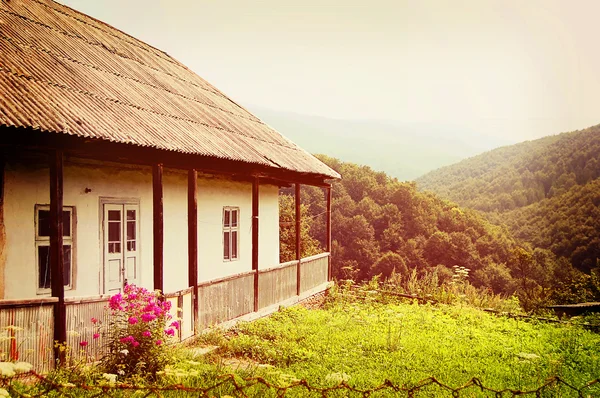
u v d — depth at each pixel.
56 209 6.24
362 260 51.19
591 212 49.28
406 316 12.63
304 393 6.24
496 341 10.21
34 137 6.30
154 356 6.11
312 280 14.98
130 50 13.98
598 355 9.12
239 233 14.19
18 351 5.55
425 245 53.06
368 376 7.21
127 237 9.96
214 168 9.69
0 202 7.62
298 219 14.12
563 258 41.78
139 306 6.26
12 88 7.02
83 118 7.18
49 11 12.28
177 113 10.89
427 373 7.63
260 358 7.87
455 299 16.03
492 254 52.06
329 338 9.41
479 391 6.83
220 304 9.37
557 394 6.75
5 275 7.69
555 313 14.91
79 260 8.88
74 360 5.91
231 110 15.29
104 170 9.44
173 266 11.24
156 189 8.10
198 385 5.86
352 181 62.25
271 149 13.20
